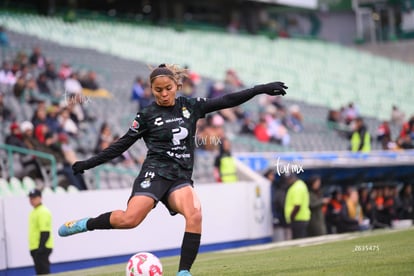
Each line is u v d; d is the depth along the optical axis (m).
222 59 127.12
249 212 64.69
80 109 74.06
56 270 52.66
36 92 79.06
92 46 110.19
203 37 134.75
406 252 31.19
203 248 60.53
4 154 64.88
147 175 23.56
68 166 64.94
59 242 52.91
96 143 71.75
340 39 166.00
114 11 143.12
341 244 39.59
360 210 69.25
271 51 140.25
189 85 94.75
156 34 127.25
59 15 120.38
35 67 87.00
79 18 122.31
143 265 23.45
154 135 23.75
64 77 83.75
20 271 51.81
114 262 55.69
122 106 86.12
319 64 141.88
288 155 71.81
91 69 98.25
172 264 37.59
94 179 67.69
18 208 51.88
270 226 66.50
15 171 64.12
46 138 66.06
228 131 90.81
